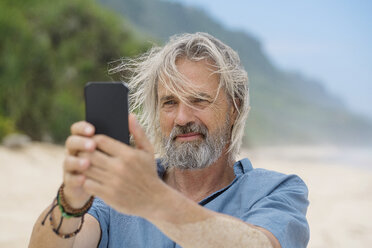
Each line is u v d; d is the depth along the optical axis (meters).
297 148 34.25
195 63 1.52
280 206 1.41
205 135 1.53
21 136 11.62
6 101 13.62
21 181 9.30
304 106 60.78
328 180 12.82
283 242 1.26
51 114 14.23
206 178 1.65
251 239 1.07
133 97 1.83
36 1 15.73
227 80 1.55
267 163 17.09
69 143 0.94
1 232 5.67
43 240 1.19
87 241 1.47
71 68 15.23
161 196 0.97
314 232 6.61
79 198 1.06
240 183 1.57
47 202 7.86
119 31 16.33
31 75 14.04
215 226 1.04
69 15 15.70
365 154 29.66
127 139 1.00
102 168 0.93
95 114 1.00
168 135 1.56
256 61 78.94
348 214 7.84
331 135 48.69
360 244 6.00
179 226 1.01
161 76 1.55
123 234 1.52
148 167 0.95
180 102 1.52
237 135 1.65
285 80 78.69
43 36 15.11
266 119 43.88
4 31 13.80
